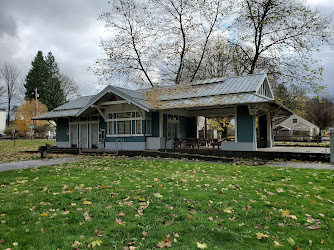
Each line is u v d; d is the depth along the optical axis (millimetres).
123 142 18562
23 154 19484
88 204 5559
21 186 7430
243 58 26875
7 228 4328
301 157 13031
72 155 18297
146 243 3781
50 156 17438
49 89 59531
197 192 6434
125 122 18625
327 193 6391
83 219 4699
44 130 47031
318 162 12398
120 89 17766
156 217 4777
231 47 27438
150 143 17609
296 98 34250
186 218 4719
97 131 20953
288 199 5891
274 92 27500
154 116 18094
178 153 16078
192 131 21391
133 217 4762
